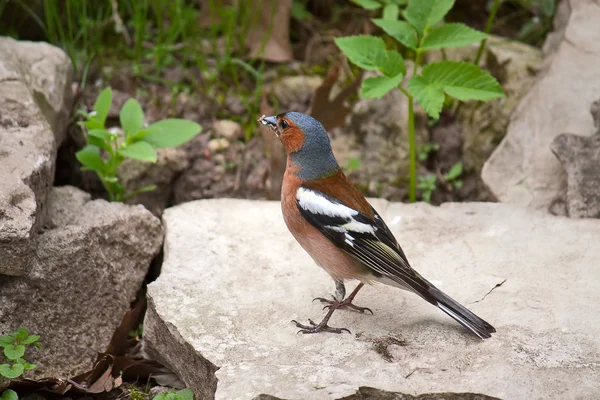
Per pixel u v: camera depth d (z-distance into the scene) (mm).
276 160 12570
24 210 9141
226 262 10078
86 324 9695
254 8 15008
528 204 11688
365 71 13445
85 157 11500
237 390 7891
